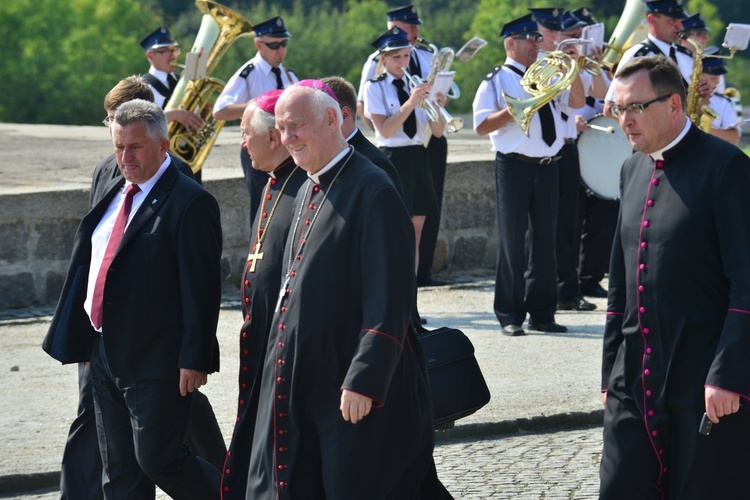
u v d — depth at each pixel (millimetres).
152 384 9750
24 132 33062
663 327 8312
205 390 14594
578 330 17938
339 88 10789
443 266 22766
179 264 9734
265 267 9234
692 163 8227
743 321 7902
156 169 9875
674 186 8273
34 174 22734
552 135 17109
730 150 8141
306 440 8453
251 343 9312
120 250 9727
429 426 8633
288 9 128750
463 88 84125
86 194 19859
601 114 19484
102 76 114812
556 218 17531
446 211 22688
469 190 22891
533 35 16859
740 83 119750
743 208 8031
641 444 8523
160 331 9766
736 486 8281
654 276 8312
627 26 18562
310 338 8281
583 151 19547
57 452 12289
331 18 112875
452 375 9766
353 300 8297
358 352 8016
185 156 18609
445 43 103062
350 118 10852
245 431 9195
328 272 8266
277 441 8461
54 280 19672
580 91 17422
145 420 9750
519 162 17141
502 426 13297
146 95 11281
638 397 8516
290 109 8281
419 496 8859
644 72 8211
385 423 8320
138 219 9797
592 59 17422
